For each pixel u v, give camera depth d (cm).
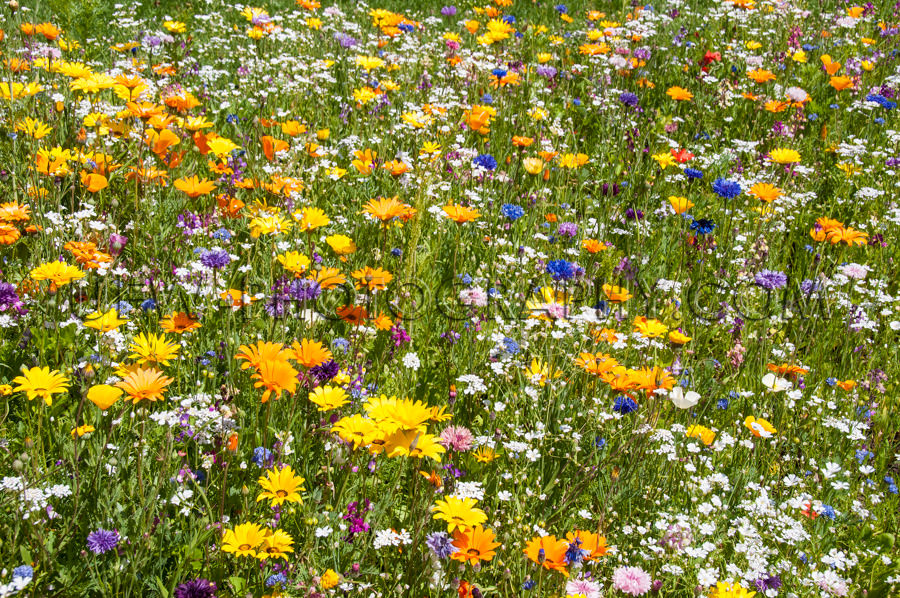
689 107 770
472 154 566
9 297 337
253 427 314
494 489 317
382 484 312
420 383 374
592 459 339
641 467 344
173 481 271
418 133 603
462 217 429
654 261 521
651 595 276
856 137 729
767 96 743
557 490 322
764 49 930
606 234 528
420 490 287
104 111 500
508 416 356
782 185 610
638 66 793
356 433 250
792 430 390
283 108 650
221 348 356
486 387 357
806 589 297
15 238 356
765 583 289
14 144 441
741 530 305
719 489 349
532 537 287
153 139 445
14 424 311
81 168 435
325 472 290
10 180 434
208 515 269
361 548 273
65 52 630
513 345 371
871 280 503
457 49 765
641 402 385
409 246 413
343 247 388
